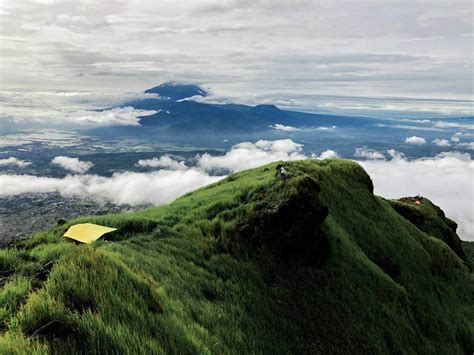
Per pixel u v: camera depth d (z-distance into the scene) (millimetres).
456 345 30859
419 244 45250
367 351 21297
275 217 25172
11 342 7988
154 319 11180
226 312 17406
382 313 25797
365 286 27203
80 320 9242
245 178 37906
